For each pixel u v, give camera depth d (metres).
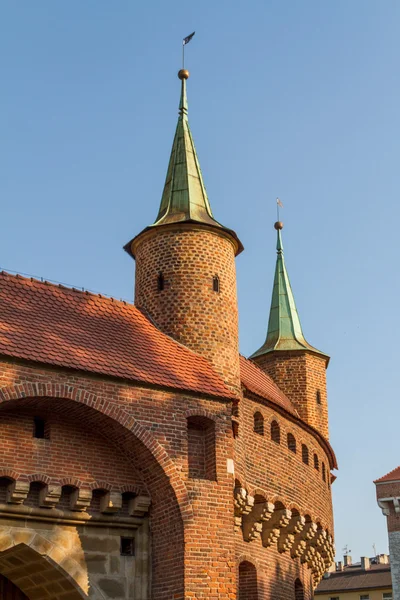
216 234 30.16
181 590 22.97
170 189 31.92
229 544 24.14
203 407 25.25
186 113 34.44
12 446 22.48
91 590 23.19
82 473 23.44
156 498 24.31
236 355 29.25
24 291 25.48
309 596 39.62
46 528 23.02
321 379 44.19
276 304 46.62
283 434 34.56
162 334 28.02
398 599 50.41
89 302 26.98
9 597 25.56
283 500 33.03
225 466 25.00
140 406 23.94
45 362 22.41
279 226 49.91
